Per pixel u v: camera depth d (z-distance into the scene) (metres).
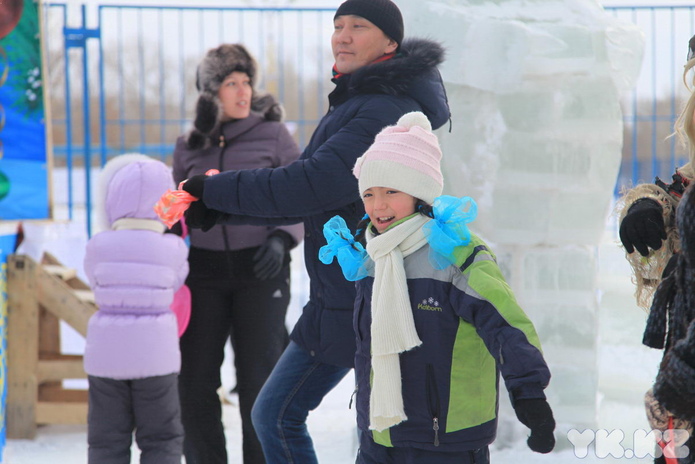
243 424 7.25
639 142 15.94
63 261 17.34
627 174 15.79
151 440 7.01
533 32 8.12
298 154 8.19
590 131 8.18
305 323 5.60
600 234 8.29
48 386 10.14
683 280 3.81
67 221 11.02
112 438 6.97
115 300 7.00
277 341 7.36
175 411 7.11
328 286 5.43
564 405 8.26
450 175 8.40
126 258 7.03
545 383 3.96
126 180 7.18
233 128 7.99
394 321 4.33
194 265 7.39
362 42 5.68
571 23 8.20
